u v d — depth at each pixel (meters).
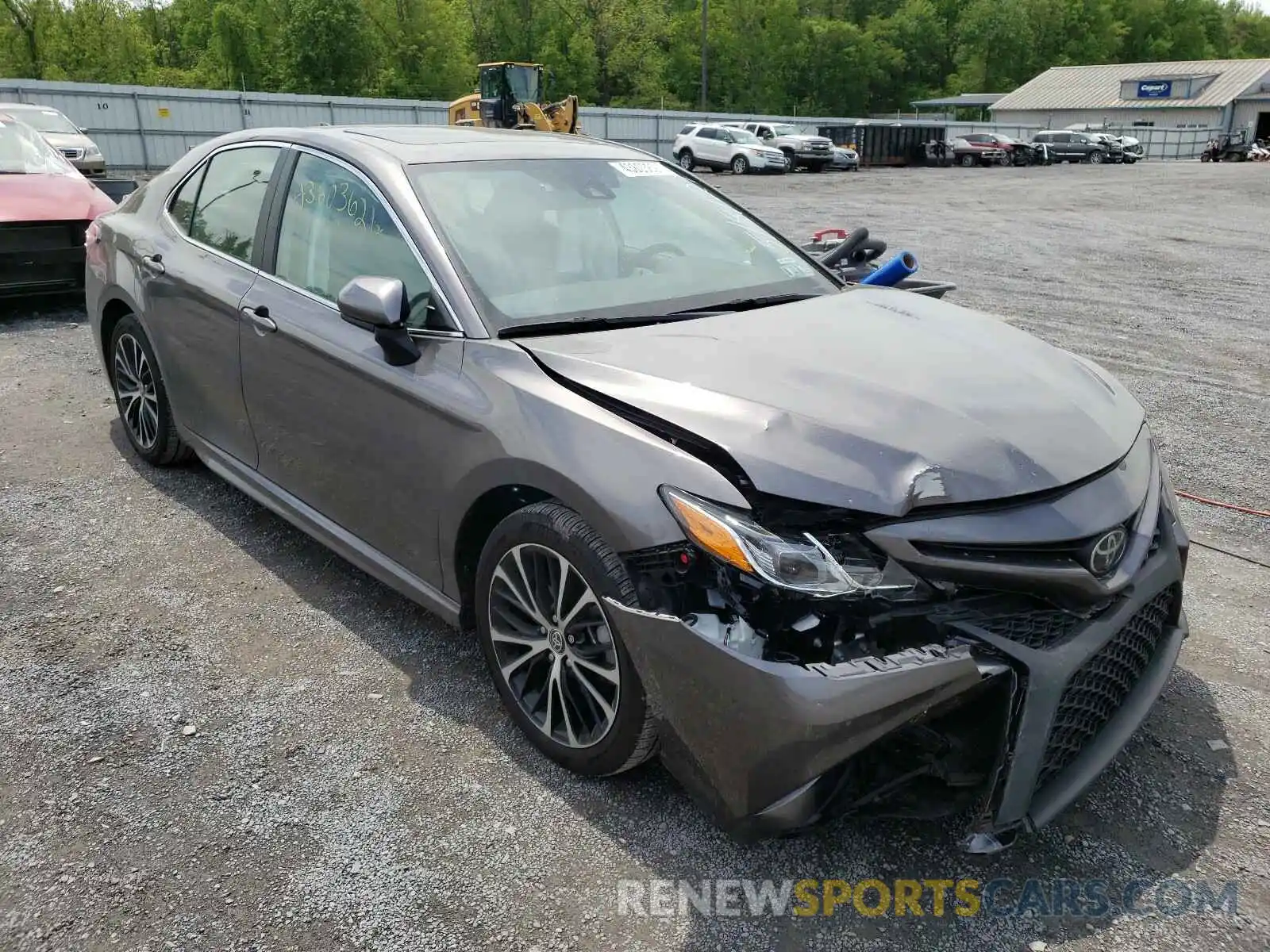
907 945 2.17
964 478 2.24
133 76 61.47
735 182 29.62
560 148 3.73
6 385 6.14
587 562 2.41
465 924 2.20
